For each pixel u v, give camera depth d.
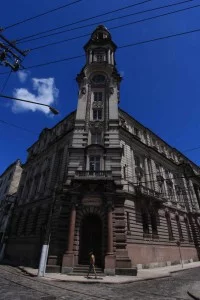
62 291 10.95
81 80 31.78
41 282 13.63
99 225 21.59
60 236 20.30
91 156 24.91
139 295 10.50
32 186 35.34
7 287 11.52
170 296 10.38
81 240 20.61
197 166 53.06
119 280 14.91
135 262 22.06
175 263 28.45
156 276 17.22
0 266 24.22
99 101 29.72
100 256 20.09
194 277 17.52
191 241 35.09
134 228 23.91
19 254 30.25
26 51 11.74
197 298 9.69
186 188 40.84
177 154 45.75
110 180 21.50
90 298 9.62
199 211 40.34
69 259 18.42
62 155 30.30
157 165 35.47
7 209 41.19
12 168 51.78
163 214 30.80
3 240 36.97
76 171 22.86
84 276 16.70
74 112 33.06
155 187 31.64
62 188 23.84
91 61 34.00
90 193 21.64
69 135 29.91
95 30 39.34
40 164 36.59
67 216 21.28
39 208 29.88
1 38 11.02
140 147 32.94
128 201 24.86
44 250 17.42
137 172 29.94
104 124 27.47
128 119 34.56
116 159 24.41
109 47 35.47
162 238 28.11
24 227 32.28
